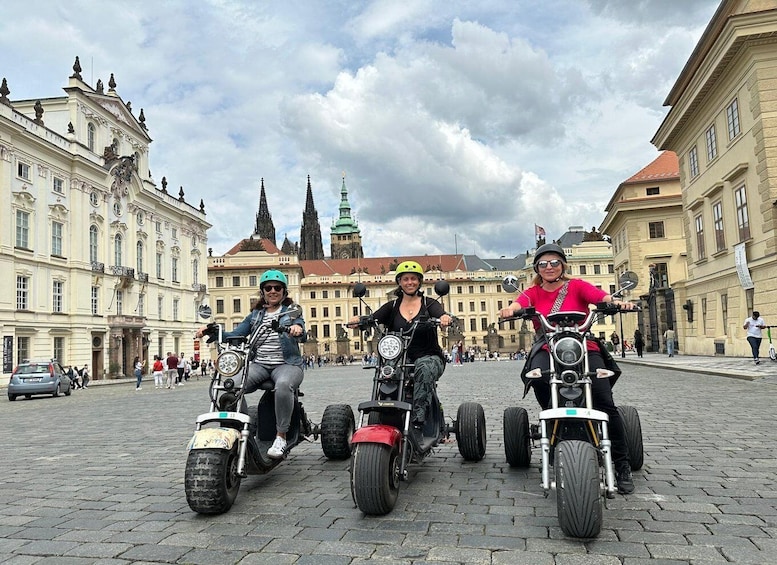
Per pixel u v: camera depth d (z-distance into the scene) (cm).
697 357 2834
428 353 595
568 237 10844
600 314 509
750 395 1245
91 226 4897
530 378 488
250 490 568
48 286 4347
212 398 549
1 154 3884
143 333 5691
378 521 457
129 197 5491
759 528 419
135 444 900
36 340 4197
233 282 9819
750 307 2400
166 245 6322
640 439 594
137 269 5641
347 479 610
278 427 574
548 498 510
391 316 612
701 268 2975
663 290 3719
